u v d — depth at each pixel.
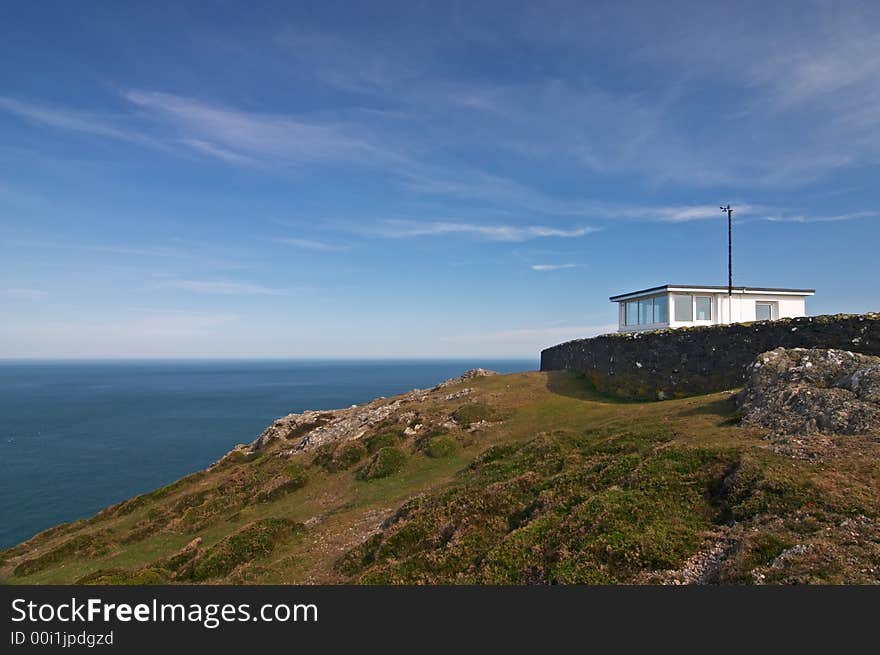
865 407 18.39
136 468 78.38
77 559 32.03
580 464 21.80
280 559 22.56
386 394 188.88
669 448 19.45
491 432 36.16
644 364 36.88
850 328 25.72
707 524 14.80
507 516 19.27
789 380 23.22
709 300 42.91
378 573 17.31
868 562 10.91
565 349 54.41
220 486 40.75
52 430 114.56
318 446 43.91
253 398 181.12
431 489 26.92
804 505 13.60
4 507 61.16
